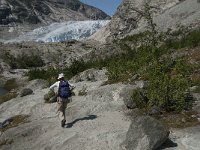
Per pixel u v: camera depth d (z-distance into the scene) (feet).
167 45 111.14
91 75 92.38
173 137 46.52
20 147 54.29
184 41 122.21
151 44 92.84
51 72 134.72
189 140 45.34
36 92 86.69
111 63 97.96
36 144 53.47
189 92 58.44
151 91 57.57
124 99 62.59
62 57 275.80
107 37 366.63
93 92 71.20
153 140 43.14
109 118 56.85
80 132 53.11
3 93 134.10
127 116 56.54
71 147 49.24
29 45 293.43
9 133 59.16
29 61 250.57
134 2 362.33
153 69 73.26
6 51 265.13
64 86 55.77
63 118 55.88
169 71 73.51
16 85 147.84
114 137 49.14
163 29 238.68
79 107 63.46
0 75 191.52
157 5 333.21
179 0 321.93
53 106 69.36
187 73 69.82
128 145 44.78
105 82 79.51
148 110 55.93
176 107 54.49
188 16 240.53
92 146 48.21
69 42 319.68
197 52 85.81
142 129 44.24
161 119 52.85
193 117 51.62
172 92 55.93
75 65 124.67
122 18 361.71
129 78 75.97
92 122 56.13
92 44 334.24
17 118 67.97
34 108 71.36
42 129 57.77
